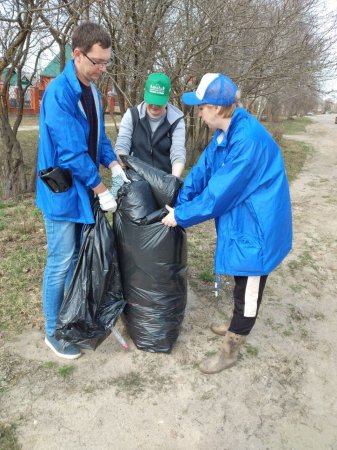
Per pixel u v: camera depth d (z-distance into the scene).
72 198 2.31
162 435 2.23
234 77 7.00
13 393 2.42
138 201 2.56
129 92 6.72
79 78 2.26
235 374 2.70
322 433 2.32
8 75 5.96
